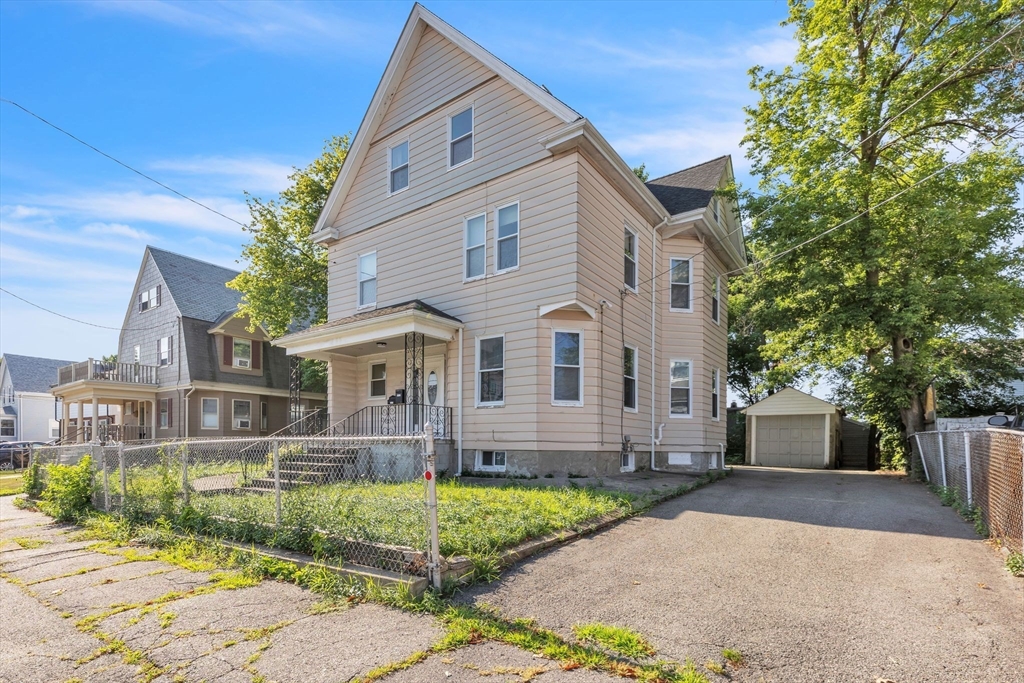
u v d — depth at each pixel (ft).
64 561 20.57
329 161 72.69
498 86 40.93
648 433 45.34
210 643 12.77
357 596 15.42
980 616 13.47
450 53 44.01
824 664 11.23
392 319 37.86
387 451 35.40
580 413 37.24
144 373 81.71
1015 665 11.06
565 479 34.50
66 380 82.43
